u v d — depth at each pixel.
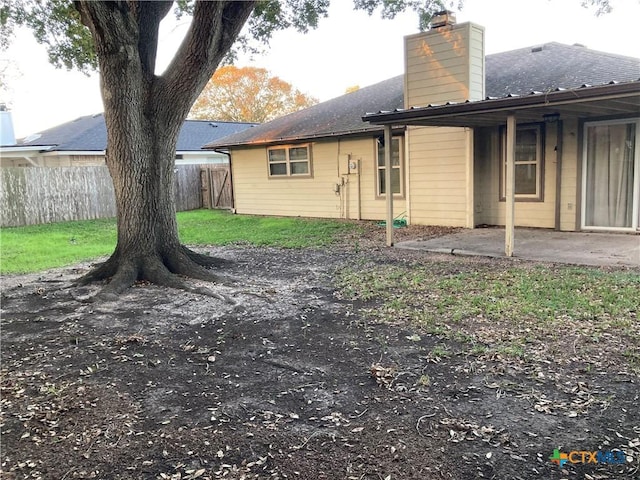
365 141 13.13
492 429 2.81
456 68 10.27
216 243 10.52
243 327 4.86
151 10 6.88
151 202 7.07
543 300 5.24
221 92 32.91
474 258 7.77
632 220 9.19
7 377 3.81
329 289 6.23
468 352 3.94
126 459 2.64
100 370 3.90
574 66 10.35
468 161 10.62
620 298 5.17
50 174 15.10
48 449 2.77
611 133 9.17
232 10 6.95
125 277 6.68
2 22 9.18
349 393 3.34
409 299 5.55
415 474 2.43
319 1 9.72
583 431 2.75
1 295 6.39
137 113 6.82
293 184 15.13
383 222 12.59
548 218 10.17
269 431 2.88
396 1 9.61
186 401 3.31
